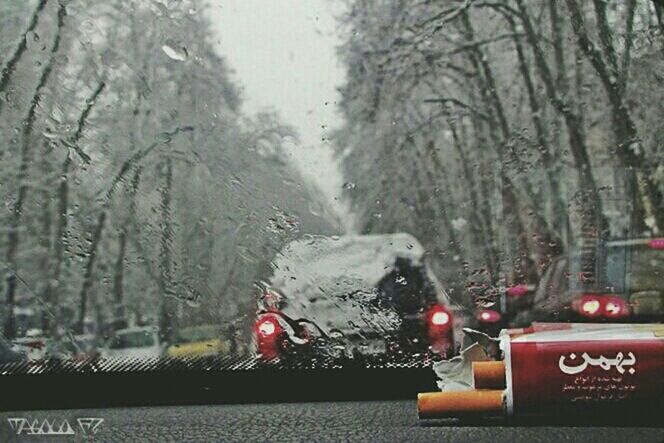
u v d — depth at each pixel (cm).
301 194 1326
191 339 1029
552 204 1797
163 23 1727
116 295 1250
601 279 1038
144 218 1339
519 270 1278
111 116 1611
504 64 1961
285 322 785
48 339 977
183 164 1505
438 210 1895
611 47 1764
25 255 1375
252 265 986
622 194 1652
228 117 1686
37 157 1485
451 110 1989
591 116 1789
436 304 837
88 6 1655
